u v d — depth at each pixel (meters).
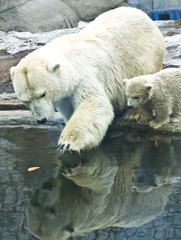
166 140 9.18
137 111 10.69
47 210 5.88
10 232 5.28
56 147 9.06
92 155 8.43
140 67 10.95
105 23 10.86
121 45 10.65
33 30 23.27
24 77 8.35
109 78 10.29
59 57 9.02
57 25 24.34
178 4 27.84
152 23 11.47
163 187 6.47
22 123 11.27
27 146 9.22
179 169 7.26
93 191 6.48
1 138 9.95
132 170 7.35
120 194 6.31
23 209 5.94
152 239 4.89
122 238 4.97
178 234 4.97
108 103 9.48
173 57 15.71
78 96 9.35
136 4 27.41
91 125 8.83
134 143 9.08
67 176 7.25
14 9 23.41
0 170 7.66
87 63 9.62
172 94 9.80
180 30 21.28
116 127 10.38
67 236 5.11
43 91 8.40
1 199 6.32
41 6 24.53
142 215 5.55
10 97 13.59
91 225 5.37
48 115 8.56
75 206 5.97
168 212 5.58
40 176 7.30
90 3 26.58
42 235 5.19
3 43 19.75
